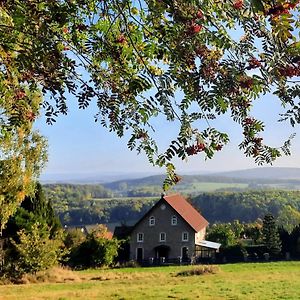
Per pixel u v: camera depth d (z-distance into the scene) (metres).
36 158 23.19
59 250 33.19
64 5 3.39
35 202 39.34
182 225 53.28
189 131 3.61
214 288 23.05
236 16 3.32
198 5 3.23
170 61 3.50
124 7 3.66
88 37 4.21
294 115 3.40
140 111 4.08
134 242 54.47
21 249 30.89
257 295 20.34
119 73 4.39
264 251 48.41
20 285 28.20
